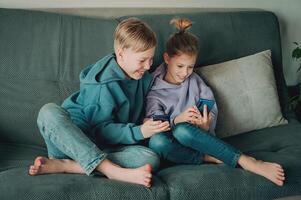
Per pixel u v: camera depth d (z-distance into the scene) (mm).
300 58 2604
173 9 2275
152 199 1430
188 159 1692
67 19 1959
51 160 1504
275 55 2211
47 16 1945
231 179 1516
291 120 2137
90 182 1431
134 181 1476
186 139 1646
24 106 1868
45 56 1910
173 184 1480
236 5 2439
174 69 1873
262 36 2186
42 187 1370
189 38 1845
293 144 1864
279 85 2215
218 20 2131
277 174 1534
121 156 1584
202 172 1544
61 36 1931
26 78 1885
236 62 2074
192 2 2361
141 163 1581
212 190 1480
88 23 1973
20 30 1900
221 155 1617
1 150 1774
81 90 1769
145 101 1910
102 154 1509
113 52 1924
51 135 1540
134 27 1692
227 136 1997
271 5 2492
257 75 2061
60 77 1917
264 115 2031
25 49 1896
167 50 1885
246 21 2178
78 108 1733
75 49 1935
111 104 1698
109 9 2170
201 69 2033
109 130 1685
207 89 1943
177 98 1919
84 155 1492
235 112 1997
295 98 2529
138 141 1701
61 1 2158
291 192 1545
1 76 1871
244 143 1923
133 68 1722
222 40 2119
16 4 2098
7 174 1479
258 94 2031
